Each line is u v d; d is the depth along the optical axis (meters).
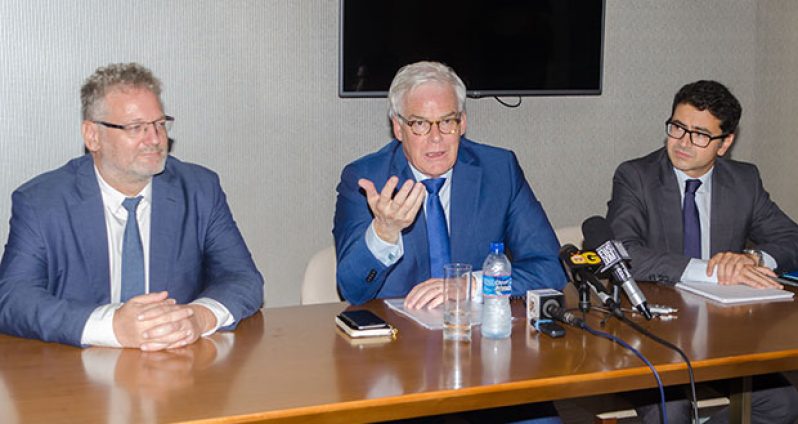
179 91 3.68
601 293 2.29
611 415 2.68
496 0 4.07
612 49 4.43
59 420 1.56
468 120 4.19
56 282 2.26
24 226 2.22
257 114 3.82
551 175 4.40
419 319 2.22
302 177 3.94
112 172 2.28
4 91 3.44
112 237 2.35
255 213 3.88
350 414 1.67
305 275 2.63
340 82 3.87
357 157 4.02
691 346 2.04
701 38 4.61
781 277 2.69
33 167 3.51
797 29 4.43
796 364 2.03
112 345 1.96
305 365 1.87
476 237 2.58
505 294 2.08
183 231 2.38
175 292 2.37
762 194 3.06
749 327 2.19
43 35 3.46
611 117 4.48
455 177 2.58
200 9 3.67
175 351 1.96
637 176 3.00
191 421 1.57
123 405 1.63
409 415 1.71
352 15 3.84
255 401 1.66
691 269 2.64
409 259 2.50
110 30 3.55
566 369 1.86
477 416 2.43
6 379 1.76
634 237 2.90
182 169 2.46
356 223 2.49
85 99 2.26
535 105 4.31
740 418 2.57
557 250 2.59
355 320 2.12
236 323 2.14
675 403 2.69
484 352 1.97
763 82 4.66
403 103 2.42
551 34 4.20
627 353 1.97
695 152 2.85
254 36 3.78
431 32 3.98
